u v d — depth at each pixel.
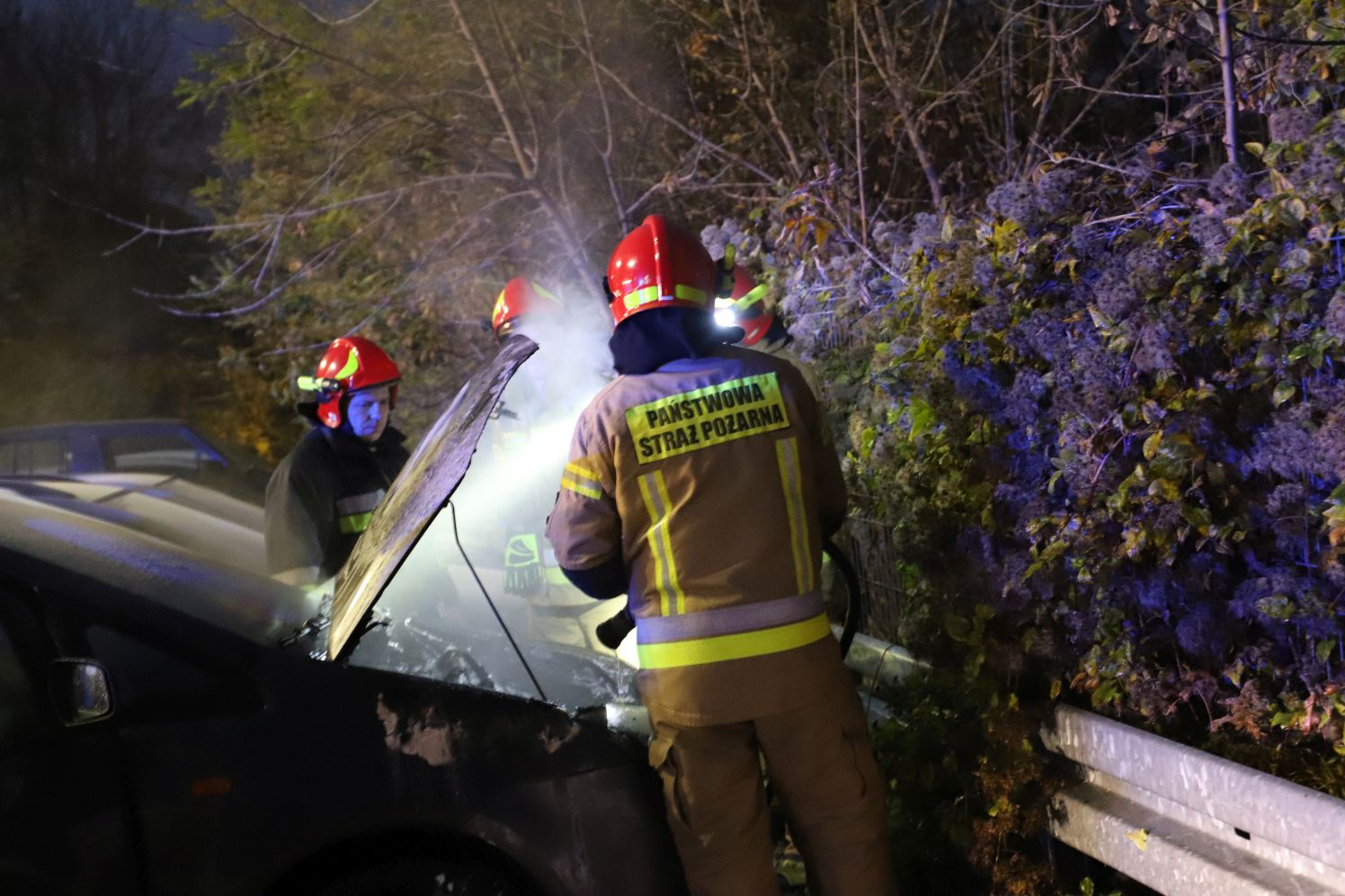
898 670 3.64
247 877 2.56
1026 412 3.06
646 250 2.86
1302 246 2.58
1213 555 2.88
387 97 8.39
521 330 4.94
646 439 2.73
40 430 7.68
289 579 3.90
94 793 2.54
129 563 3.00
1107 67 6.61
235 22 8.04
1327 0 3.02
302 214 8.17
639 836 2.73
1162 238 2.82
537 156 7.68
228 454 7.96
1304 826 2.37
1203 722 3.02
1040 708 3.09
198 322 19.22
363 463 4.16
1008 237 3.18
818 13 7.59
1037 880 3.08
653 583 2.73
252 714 2.64
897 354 3.44
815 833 2.72
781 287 4.97
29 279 19.58
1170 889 2.68
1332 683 2.68
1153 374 2.87
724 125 7.73
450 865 2.68
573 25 7.96
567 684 3.42
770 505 2.71
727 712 2.63
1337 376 2.67
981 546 3.22
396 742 2.66
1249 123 4.17
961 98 6.73
